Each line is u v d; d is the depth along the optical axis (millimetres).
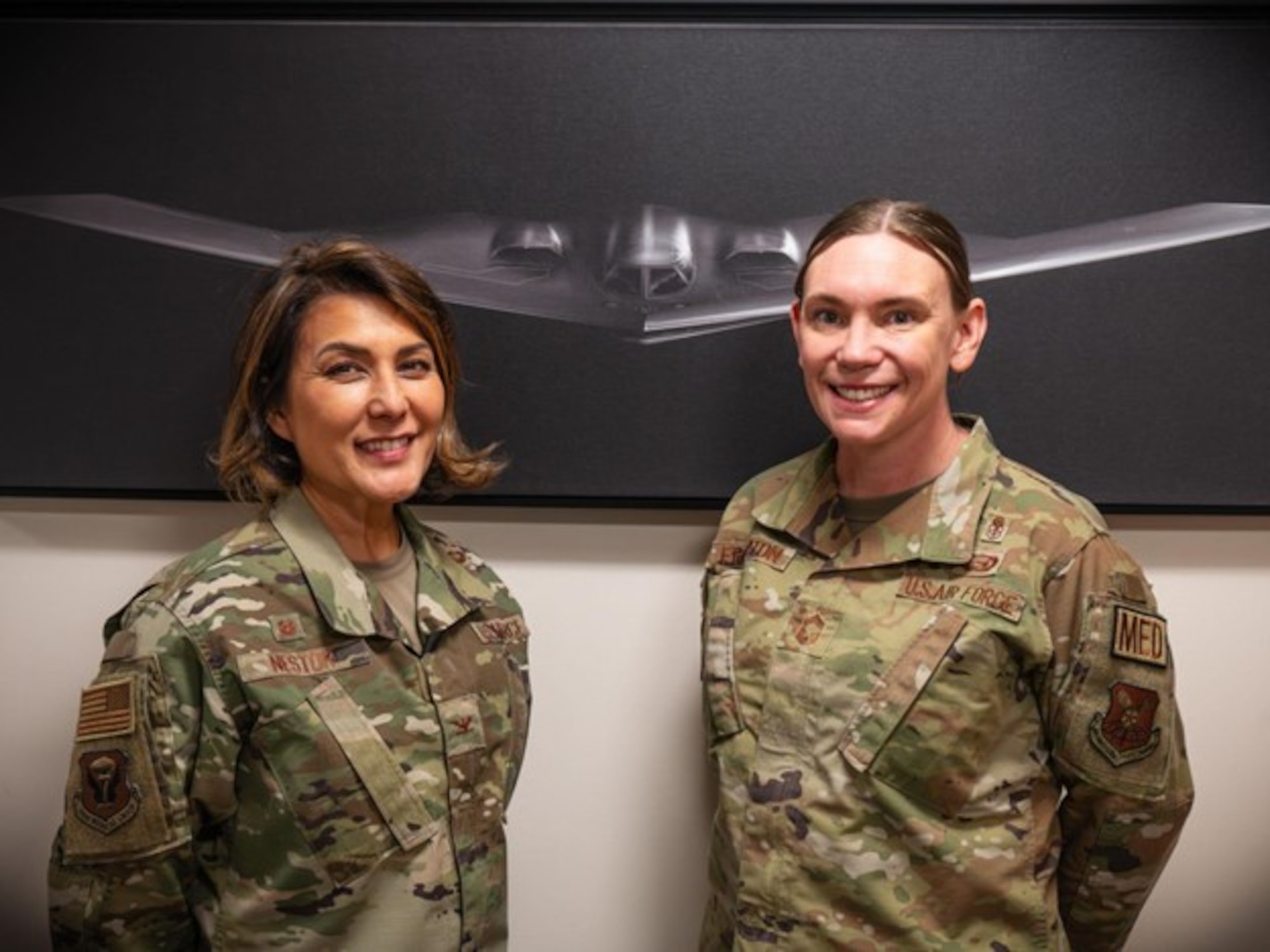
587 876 1430
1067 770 1035
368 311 956
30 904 1431
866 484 1104
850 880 1009
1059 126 1295
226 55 1308
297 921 934
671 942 1429
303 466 1021
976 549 1033
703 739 1409
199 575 947
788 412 1329
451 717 1001
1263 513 1337
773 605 1104
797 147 1303
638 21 1299
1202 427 1321
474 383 1335
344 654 963
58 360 1343
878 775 1005
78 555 1404
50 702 1416
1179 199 1300
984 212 1304
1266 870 1403
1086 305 1312
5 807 1426
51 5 1306
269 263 1324
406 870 952
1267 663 1384
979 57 1290
